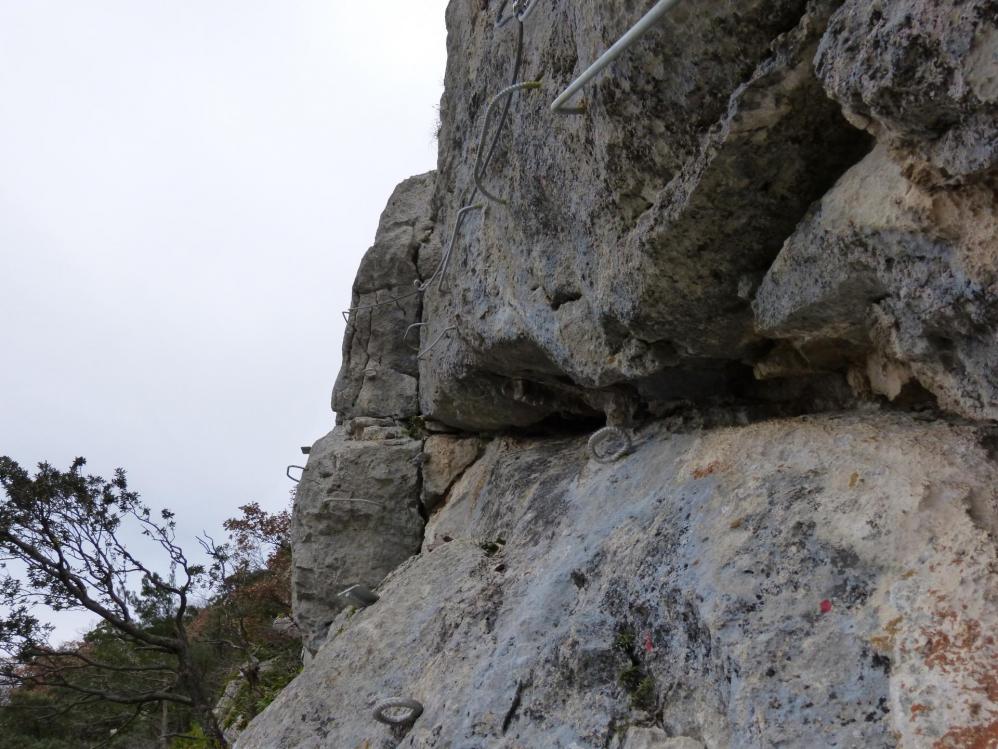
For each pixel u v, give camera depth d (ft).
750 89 6.41
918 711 5.03
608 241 9.27
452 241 14.15
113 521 35.78
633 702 7.50
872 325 7.39
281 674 32.55
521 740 8.09
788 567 6.72
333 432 22.90
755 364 9.84
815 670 5.84
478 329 14.03
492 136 12.37
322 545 20.30
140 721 46.09
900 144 5.57
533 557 11.46
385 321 23.57
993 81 4.52
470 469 19.38
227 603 41.86
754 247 7.86
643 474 10.80
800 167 6.97
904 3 4.90
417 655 11.09
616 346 10.62
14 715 43.68
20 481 34.09
